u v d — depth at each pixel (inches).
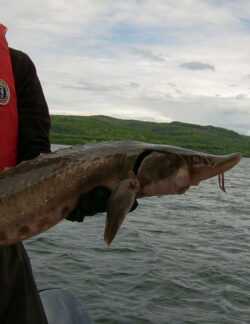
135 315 91.9
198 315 94.4
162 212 245.6
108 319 89.4
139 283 110.3
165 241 161.5
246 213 262.8
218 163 41.1
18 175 39.3
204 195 371.9
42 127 44.3
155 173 39.5
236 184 537.3
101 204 38.8
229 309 98.3
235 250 153.7
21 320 42.8
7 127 41.8
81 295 100.7
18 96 43.7
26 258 45.6
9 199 38.2
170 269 123.6
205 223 211.9
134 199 38.2
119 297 101.0
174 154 40.1
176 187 40.6
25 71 44.3
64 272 115.6
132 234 168.7
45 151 44.0
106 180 38.9
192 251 148.2
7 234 38.2
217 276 119.9
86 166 38.9
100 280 110.9
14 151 42.8
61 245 142.2
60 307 59.9
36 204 38.4
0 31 43.3
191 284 112.3
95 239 153.9
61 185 38.7
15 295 43.1
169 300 101.3
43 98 45.5
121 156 39.2
